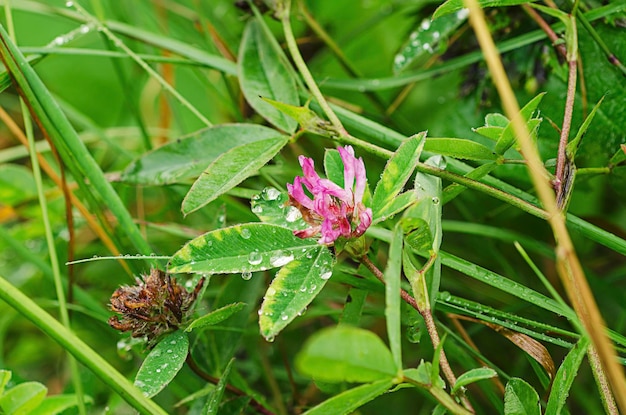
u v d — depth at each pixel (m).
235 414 0.48
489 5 0.47
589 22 0.51
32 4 0.56
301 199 0.43
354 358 0.39
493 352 0.54
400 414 0.54
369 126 0.51
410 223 0.41
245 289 0.50
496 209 0.55
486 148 0.45
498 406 0.48
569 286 0.42
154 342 0.46
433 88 0.59
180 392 0.51
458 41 0.55
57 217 0.58
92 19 0.54
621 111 0.51
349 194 0.43
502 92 0.41
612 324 0.54
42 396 0.45
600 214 0.55
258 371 0.54
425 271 0.43
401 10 0.58
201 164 0.50
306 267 0.43
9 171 0.57
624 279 0.56
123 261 0.52
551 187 0.45
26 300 0.44
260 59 0.52
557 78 0.52
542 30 0.51
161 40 0.55
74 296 0.54
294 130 0.50
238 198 0.56
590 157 0.51
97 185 0.49
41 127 0.50
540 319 0.52
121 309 0.45
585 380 0.53
